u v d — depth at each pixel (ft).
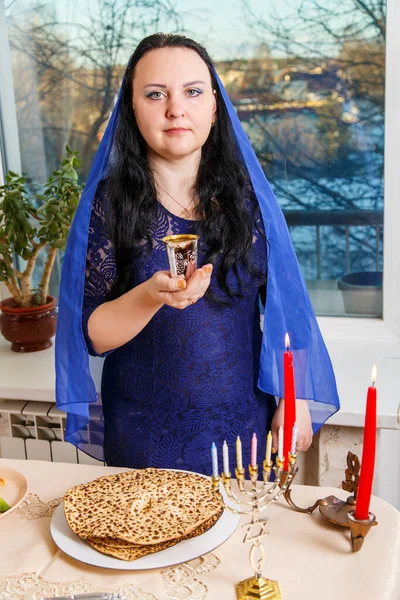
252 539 3.32
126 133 5.02
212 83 5.04
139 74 4.78
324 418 5.93
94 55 7.87
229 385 5.04
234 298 5.07
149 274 4.95
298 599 3.28
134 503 3.81
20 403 7.49
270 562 3.54
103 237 4.99
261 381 5.25
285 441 3.61
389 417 6.20
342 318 8.07
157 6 7.58
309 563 3.53
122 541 3.56
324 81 7.44
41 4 7.82
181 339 4.93
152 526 3.65
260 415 5.30
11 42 8.01
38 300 7.89
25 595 3.36
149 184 4.99
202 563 3.56
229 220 5.02
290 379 3.52
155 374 4.99
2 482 4.31
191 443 5.04
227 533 3.72
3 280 7.51
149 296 4.38
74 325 4.99
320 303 8.14
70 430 5.56
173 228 5.01
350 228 7.84
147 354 4.99
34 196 8.54
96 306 5.03
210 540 3.67
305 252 8.03
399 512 3.98
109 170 5.09
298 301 5.45
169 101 4.70
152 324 4.93
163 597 3.33
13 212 7.30
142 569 3.47
